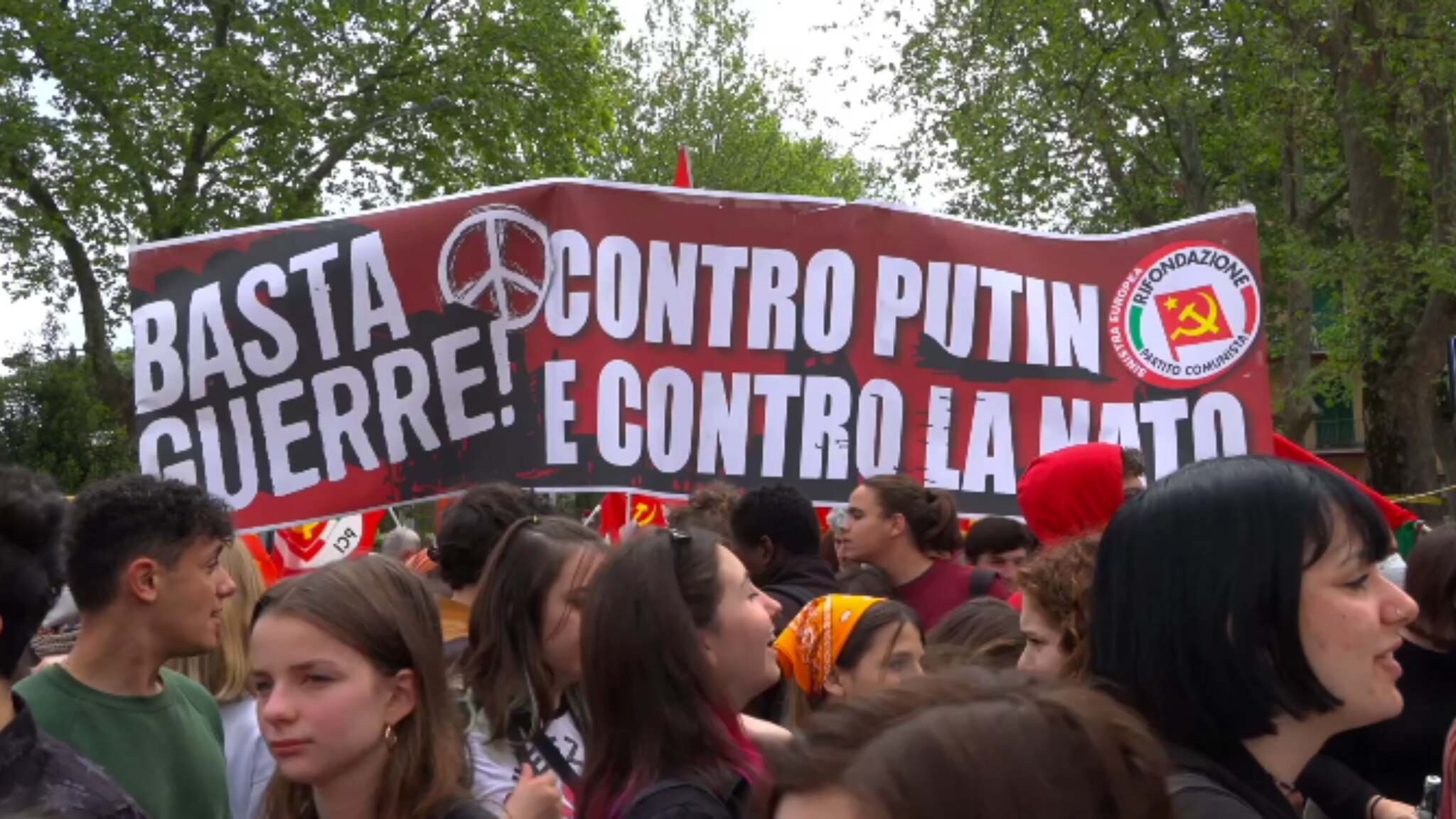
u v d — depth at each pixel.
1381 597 1.67
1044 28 17.81
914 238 5.74
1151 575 1.69
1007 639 3.54
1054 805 1.07
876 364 5.69
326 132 23.80
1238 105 18.08
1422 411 17.39
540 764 2.93
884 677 3.52
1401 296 16.14
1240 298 5.82
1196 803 1.57
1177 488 1.72
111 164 23.05
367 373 5.47
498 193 5.48
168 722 3.12
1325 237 21.80
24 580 2.23
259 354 5.45
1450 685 3.92
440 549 3.73
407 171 24.59
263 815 2.59
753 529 4.73
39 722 2.97
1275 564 1.63
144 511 3.02
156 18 23.03
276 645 2.36
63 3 23.45
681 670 2.51
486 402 5.47
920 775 1.05
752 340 5.63
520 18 24.80
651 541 2.66
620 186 5.54
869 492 5.05
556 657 2.97
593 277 5.50
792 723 3.62
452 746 2.46
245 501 5.41
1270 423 5.79
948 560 5.09
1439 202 15.62
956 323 5.76
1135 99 17.06
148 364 5.42
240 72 22.75
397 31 24.55
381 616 2.39
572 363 5.47
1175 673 1.66
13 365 26.09
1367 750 3.94
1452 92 15.02
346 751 2.35
